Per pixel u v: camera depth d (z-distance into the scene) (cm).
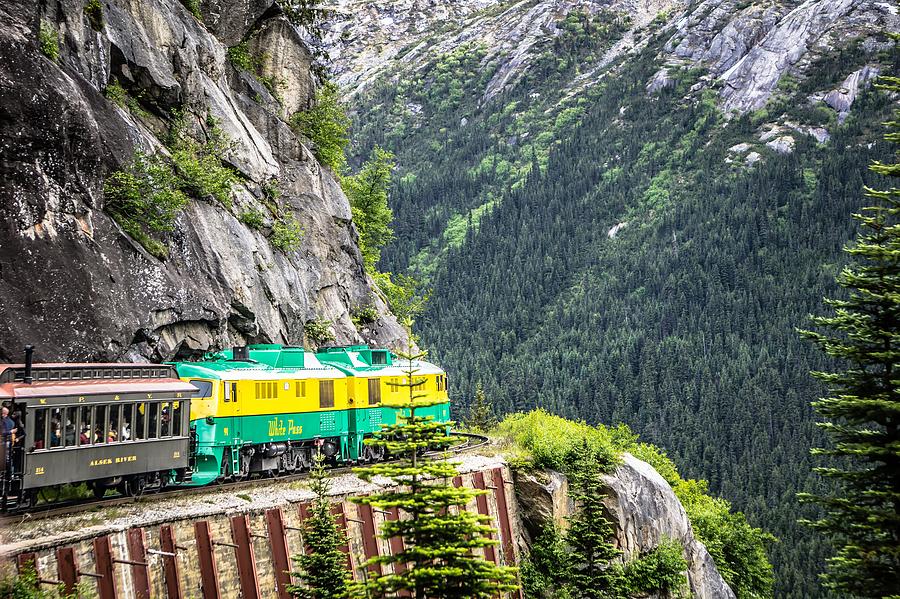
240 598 2509
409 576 1975
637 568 4088
